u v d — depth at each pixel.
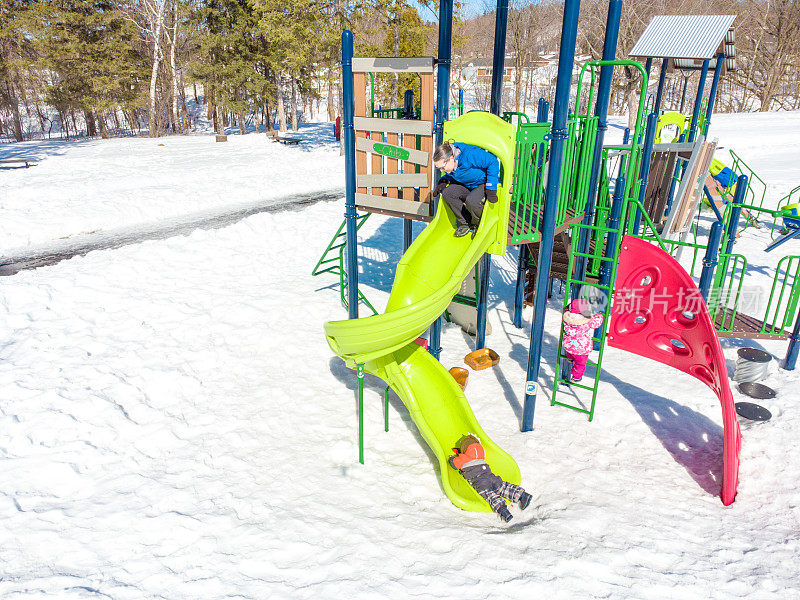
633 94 31.39
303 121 49.72
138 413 5.09
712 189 11.96
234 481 4.17
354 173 5.92
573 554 3.33
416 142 5.43
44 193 14.94
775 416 5.05
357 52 22.47
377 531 3.59
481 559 3.30
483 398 5.52
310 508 3.86
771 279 8.95
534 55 48.88
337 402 5.41
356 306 6.38
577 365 5.42
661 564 3.29
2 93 34.38
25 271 8.87
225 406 5.32
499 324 7.52
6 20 34.38
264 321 7.24
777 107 52.19
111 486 4.07
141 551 3.41
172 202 14.74
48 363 5.87
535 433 4.88
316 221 12.48
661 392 5.53
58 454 4.35
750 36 46.44
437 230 5.08
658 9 35.41
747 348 5.83
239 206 15.20
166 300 7.79
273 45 30.50
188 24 33.06
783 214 9.38
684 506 3.91
